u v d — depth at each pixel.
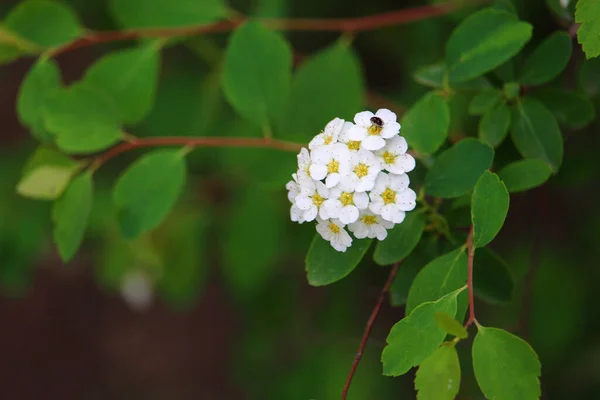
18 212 0.65
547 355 0.62
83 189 0.55
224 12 0.59
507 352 0.48
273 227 0.65
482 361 0.48
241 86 0.55
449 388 0.48
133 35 0.58
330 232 0.50
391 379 0.64
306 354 0.66
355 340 0.65
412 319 0.48
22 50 0.58
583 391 0.62
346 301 0.66
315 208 0.50
